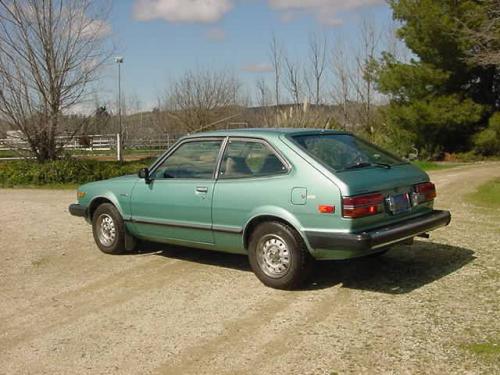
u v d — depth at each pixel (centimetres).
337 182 536
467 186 1557
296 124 2266
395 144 3062
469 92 3145
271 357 427
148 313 534
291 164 573
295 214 559
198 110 4019
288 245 567
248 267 679
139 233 729
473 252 717
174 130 4419
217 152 641
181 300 567
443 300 537
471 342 439
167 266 698
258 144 609
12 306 570
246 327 489
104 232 768
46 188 1736
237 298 566
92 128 2656
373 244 525
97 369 421
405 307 521
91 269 698
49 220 1062
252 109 4128
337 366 407
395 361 411
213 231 632
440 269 642
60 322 520
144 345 460
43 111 1866
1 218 1104
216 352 441
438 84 2988
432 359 412
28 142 1891
